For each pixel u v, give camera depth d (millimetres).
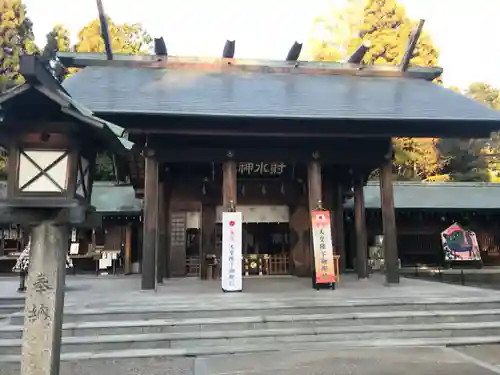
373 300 8562
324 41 30703
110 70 13367
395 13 28625
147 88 11836
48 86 3178
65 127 3281
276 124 10758
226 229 10609
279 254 15719
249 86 12758
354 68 14773
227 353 6590
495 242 20984
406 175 29094
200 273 14492
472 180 28922
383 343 6992
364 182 15070
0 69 22328
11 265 18906
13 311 8609
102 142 3680
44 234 3461
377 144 12164
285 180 15227
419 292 9875
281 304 8180
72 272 18750
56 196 3295
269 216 15391
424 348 6797
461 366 5812
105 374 5688
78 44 27453
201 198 14992
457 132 11297
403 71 14773
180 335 7004
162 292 10352
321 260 10828
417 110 11180
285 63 14641
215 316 7785
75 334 7074
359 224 14641
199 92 11836
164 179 14852
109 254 18359
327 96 12188
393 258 11766
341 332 7328
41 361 3373
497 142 28938
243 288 11023
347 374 5492
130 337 6895
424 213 20828
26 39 24141
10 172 3275
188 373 5699
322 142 11938
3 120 3223
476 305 8484
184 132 10594
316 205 11508
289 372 5613
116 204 18844
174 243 15055
